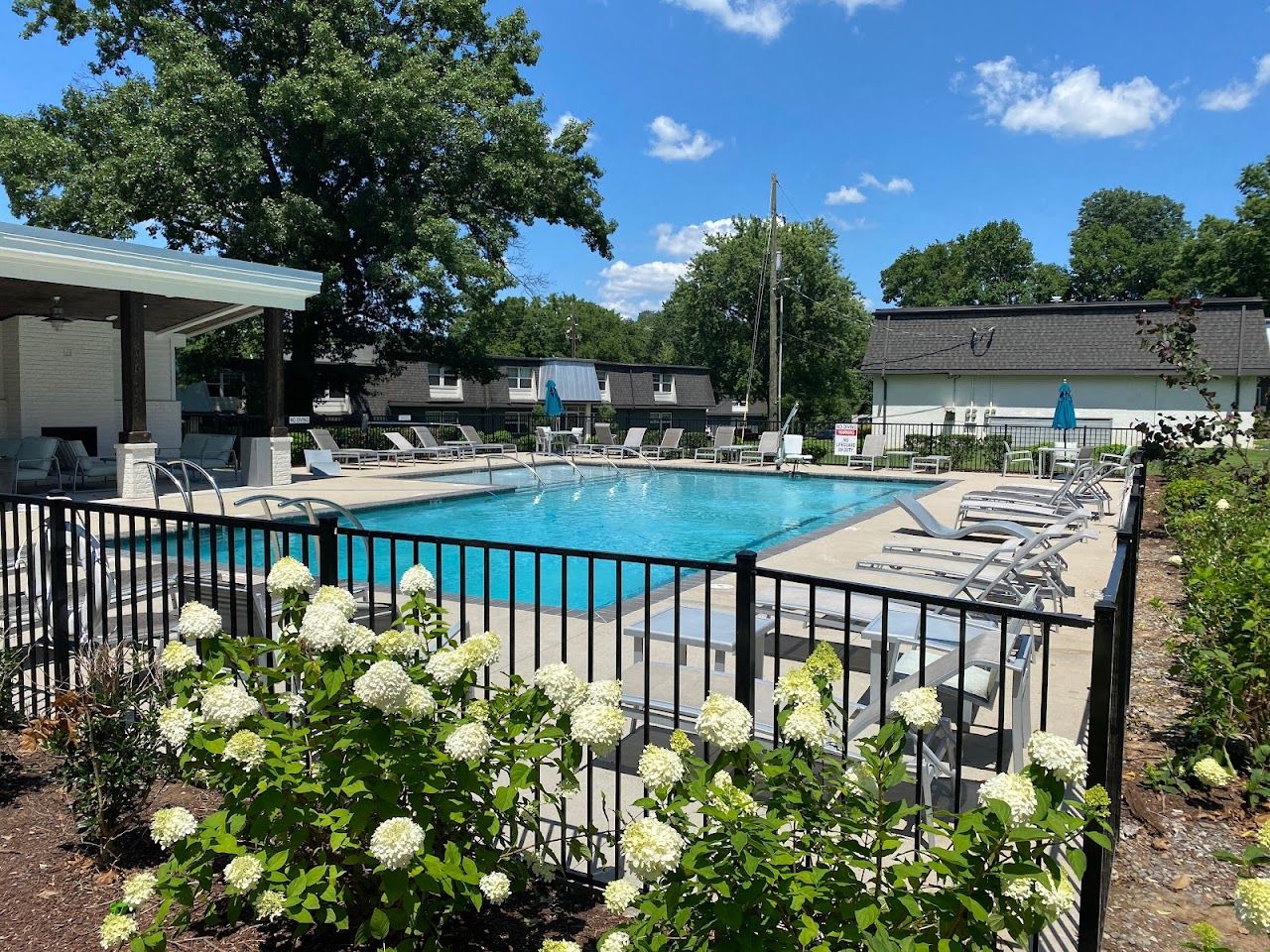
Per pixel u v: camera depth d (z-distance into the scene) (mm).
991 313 29375
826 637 5371
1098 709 2002
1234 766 3434
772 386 26219
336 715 2109
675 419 43594
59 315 13102
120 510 3729
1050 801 1534
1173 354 10930
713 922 1551
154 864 2600
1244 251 37594
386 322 23375
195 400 21906
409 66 19750
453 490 13898
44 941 2182
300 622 2410
